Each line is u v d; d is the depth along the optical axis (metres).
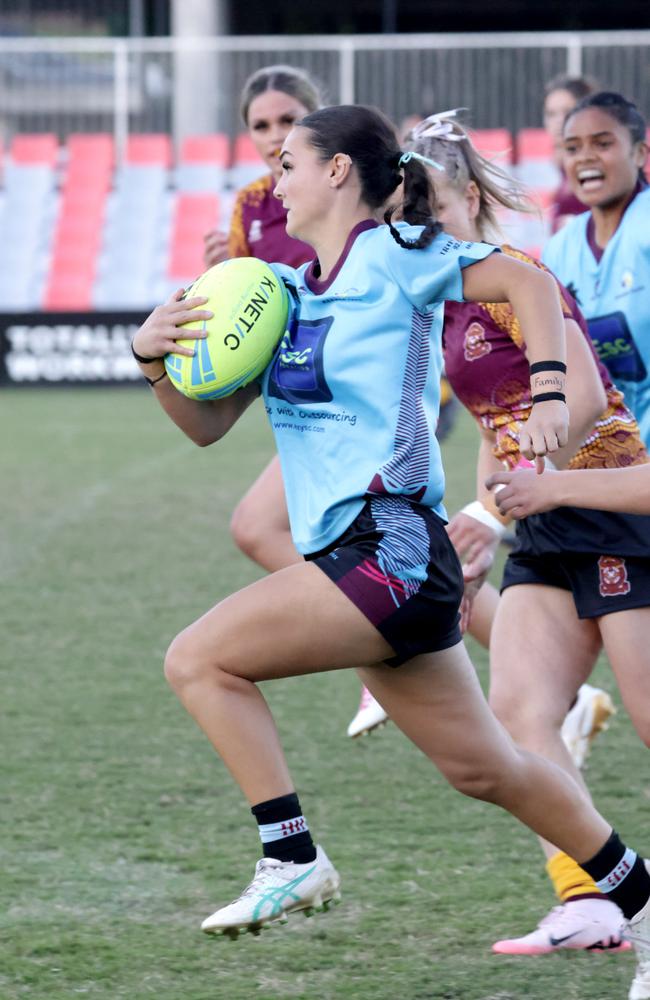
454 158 13.39
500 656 13.27
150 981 11.85
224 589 28.05
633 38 71.88
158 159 77.50
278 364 10.84
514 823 15.89
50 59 78.75
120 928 13.02
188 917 13.30
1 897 13.75
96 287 73.38
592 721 16.45
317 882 10.52
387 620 10.20
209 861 14.73
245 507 18.47
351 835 15.45
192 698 10.53
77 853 14.96
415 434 10.45
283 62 75.44
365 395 10.37
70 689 21.53
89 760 18.22
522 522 13.39
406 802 16.61
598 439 13.38
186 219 75.38
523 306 10.25
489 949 12.54
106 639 24.45
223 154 76.94
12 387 66.81
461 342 13.52
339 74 74.50
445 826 15.77
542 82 72.94
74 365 66.56
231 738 10.49
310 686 22.03
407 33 100.50
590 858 11.45
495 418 13.65
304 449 10.73
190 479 41.41
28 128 79.50
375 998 11.50
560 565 13.06
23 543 32.47
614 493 11.03
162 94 77.88
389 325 10.40
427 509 10.66
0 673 22.42
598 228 15.87
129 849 15.09
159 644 24.14
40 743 18.92
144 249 74.38
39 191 77.19
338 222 10.78
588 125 15.24
